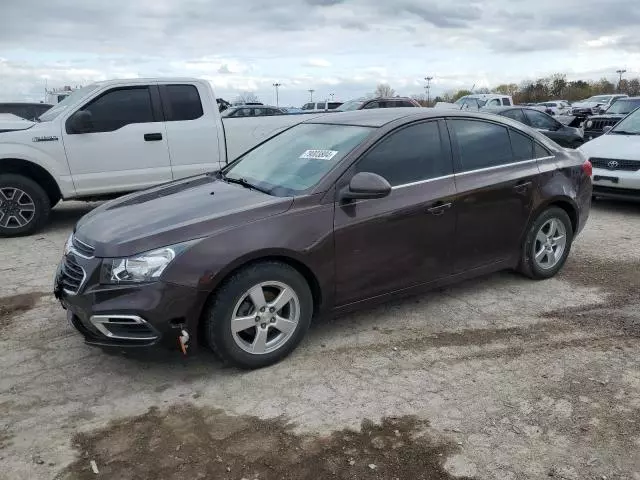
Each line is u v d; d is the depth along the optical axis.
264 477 2.73
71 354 4.02
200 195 4.11
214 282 3.40
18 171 7.41
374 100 17.64
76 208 9.50
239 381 3.61
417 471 2.76
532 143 5.10
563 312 4.64
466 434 3.04
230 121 8.29
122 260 3.35
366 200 3.98
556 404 3.31
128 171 7.71
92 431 3.11
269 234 3.56
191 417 3.23
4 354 4.02
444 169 4.42
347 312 4.08
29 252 6.66
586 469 2.77
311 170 4.08
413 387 3.52
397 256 4.15
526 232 5.00
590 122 15.80
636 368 3.72
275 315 3.70
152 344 3.37
